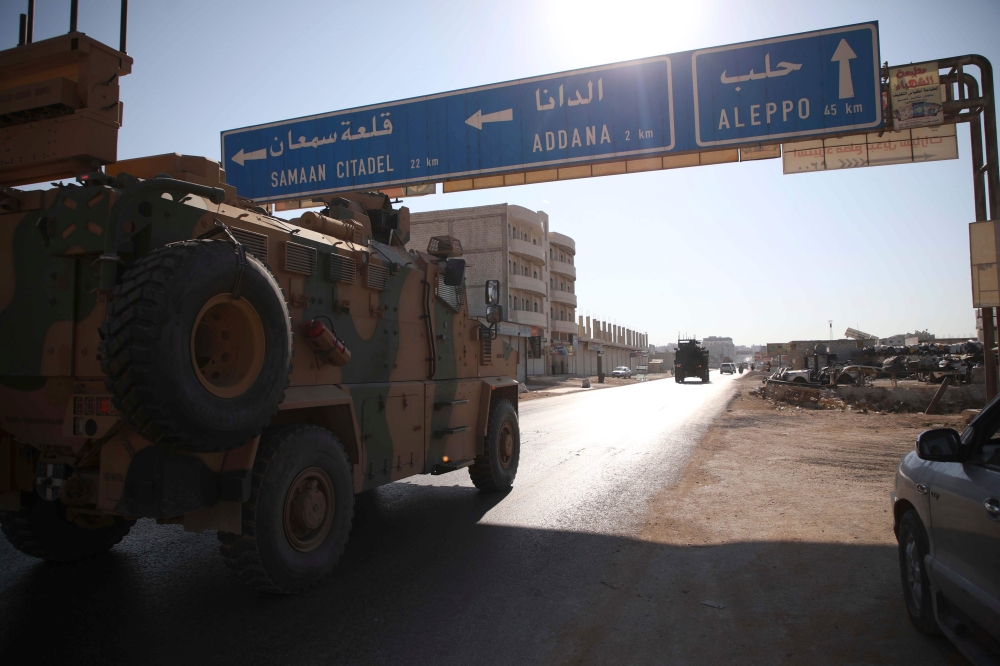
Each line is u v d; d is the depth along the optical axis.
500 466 7.71
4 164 4.48
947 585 3.16
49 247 3.72
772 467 9.42
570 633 3.74
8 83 4.63
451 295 7.02
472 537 5.80
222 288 3.57
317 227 5.33
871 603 4.16
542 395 34.47
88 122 4.28
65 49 4.28
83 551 4.98
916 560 3.68
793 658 3.40
